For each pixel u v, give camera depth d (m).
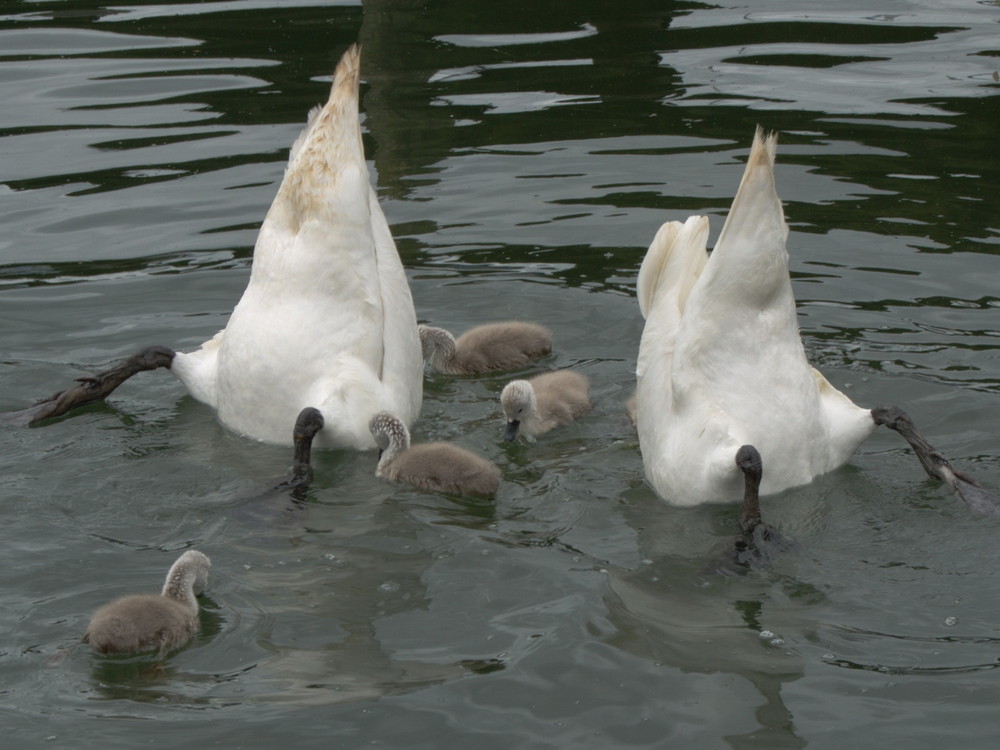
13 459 9.50
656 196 13.94
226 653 7.15
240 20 19.34
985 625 7.34
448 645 7.21
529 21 19.41
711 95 16.53
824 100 16.28
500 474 9.62
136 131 15.48
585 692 6.75
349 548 8.32
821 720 6.51
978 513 8.64
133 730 6.44
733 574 7.96
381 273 10.15
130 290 12.31
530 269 12.79
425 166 14.77
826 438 9.05
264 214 13.70
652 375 9.35
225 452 9.77
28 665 7.00
